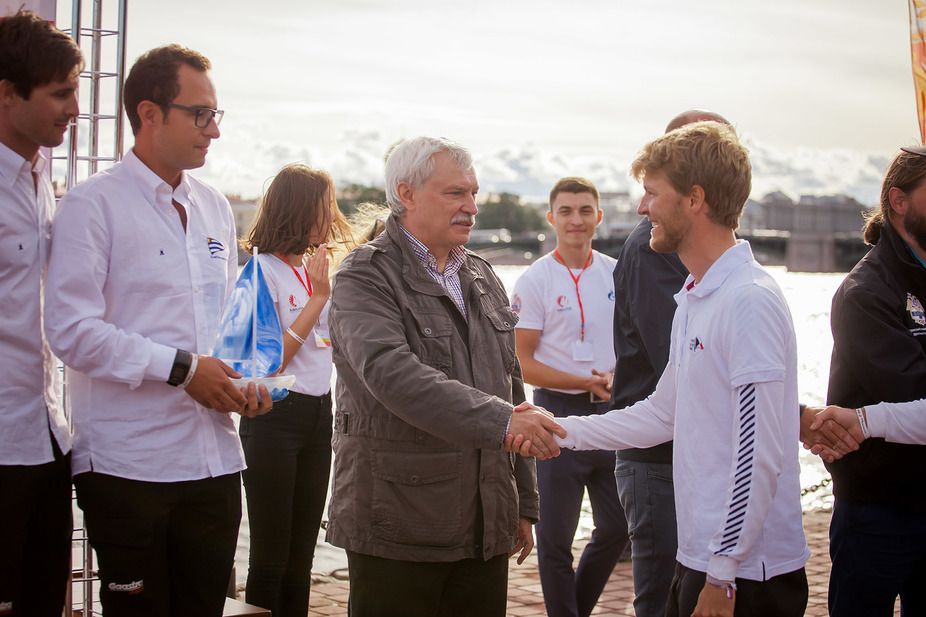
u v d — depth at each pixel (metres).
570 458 4.79
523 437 3.00
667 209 2.88
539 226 142.75
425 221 3.22
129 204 3.12
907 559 3.36
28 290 2.96
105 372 2.96
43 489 3.03
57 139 2.95
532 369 5.22
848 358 3.36
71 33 3.82
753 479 2.65
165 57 3.12
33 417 2.98
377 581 3.15
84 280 2.99
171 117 3.11
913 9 4.45
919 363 3.26
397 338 3.06
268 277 4.58
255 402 3.17
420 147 3.23
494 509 3.22
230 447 3.31
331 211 4.69
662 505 3.94
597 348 5.30
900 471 3.30
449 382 3.03
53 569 3.12
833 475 3.47
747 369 2.67
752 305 2.71
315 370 4.59
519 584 5.89
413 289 3.19
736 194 2.83
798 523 2.83
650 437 3.22
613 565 4.91
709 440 2.80
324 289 4.54
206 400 3.08
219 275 3.30
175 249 3.18
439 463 3.12
